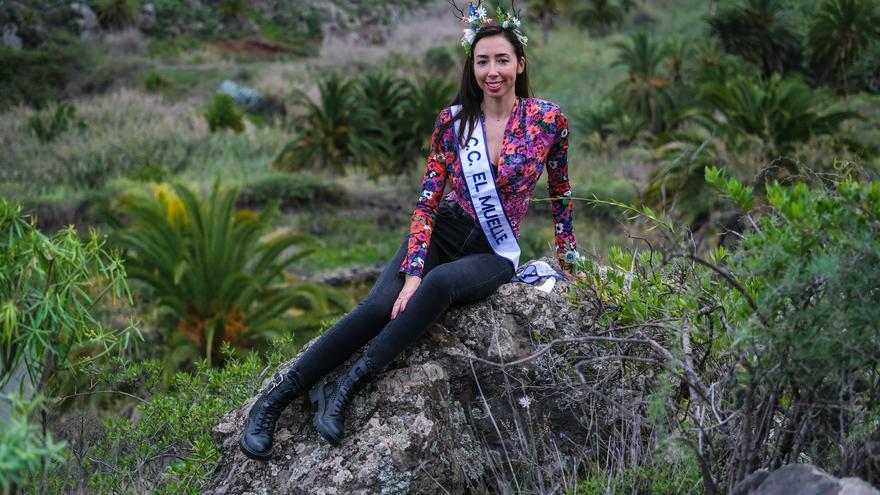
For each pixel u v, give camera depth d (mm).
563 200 2852
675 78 23656
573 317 2705
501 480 2635
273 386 2527
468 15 2715
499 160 2691
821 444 2119
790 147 11281
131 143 19594
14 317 2119
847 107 15508
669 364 2059
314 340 2895
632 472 2359
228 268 9117
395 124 18781
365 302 2549
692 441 2104
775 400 1960
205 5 33938
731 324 2168
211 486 2650
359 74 29562
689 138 11898
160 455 3125
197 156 20500
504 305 2727
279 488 2461
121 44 30406
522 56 2723
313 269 14438
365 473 2359
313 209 17547
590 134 21578
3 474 1582
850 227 1772
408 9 37156
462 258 2680
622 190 15445
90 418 3197
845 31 16875
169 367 8203
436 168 2746
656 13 36281
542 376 2678
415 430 2404
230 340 9109
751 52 19688
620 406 2266
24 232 2357
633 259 2525
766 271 1875
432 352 2658
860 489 1703
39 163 18391
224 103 22875
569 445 2701
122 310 9156
